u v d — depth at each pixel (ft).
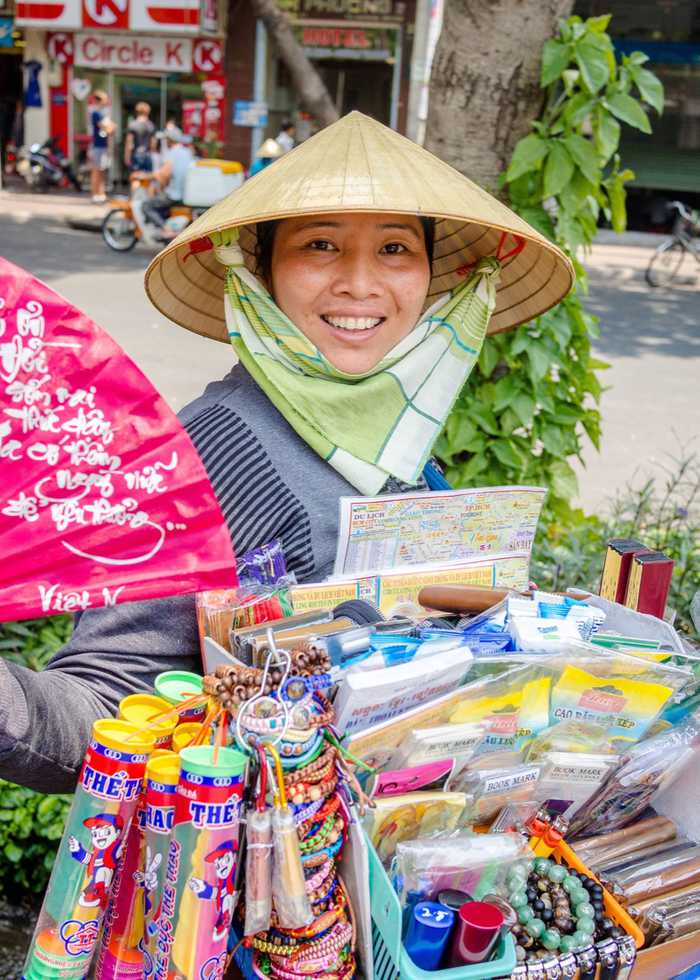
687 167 59.41
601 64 9.53
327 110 11.11
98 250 44.32
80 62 63.93
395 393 5.36
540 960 3.92
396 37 60.54
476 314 5.64
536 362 10.48
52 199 59.98
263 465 5.05
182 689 4.09
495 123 9.91
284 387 5.06
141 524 3.55
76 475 3.46
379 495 5.03
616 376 28.81
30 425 3.40
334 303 5.27
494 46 9.62
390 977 3.71
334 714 3.80
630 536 11.49
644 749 4.52
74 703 4.07
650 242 56.59
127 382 3.47
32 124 65.72
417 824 3.93
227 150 64.90
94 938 3.66
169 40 62.59
